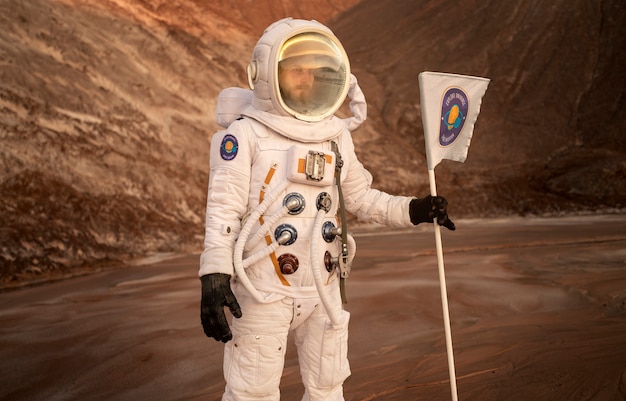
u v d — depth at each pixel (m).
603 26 27.80
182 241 11.55
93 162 12.34
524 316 5.63
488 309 6.02
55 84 13.80
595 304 6.01
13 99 12.41
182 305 6.57
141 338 5.35
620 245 10.34
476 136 24.09
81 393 4.20
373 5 31.84
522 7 29.06
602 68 26.36
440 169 21.27
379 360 4.46
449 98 2.79
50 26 15.59
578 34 27.67
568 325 5.09
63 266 9.21
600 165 20.89
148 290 7.51
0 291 7.93
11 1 15.22
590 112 24.77
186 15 22.23
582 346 4.39
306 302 2.57
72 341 5.37
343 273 2.64
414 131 23.86
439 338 4.93
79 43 15.87
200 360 4.73
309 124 2.59
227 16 26.83
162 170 13.56
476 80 2.83
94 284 8.11
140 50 17.81
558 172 21.47
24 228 9.69
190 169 14.41
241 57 21.72
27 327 5.88
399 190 19.17
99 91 14.69
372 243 11.61
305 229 2.57
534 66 26.94
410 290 6.82
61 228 10.11
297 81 2.55
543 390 3.64
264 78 2.55
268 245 2.54
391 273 7.97
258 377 2.54
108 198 11.71
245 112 2.64
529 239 11.47
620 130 23.61
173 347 5.06
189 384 4.27
